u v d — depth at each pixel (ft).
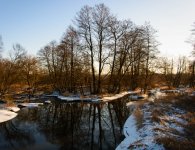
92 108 100.99
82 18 140.77
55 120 76.07
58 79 185.47
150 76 160.56
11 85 164.55
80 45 144.25
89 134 57.77
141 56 146.61
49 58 194.29
